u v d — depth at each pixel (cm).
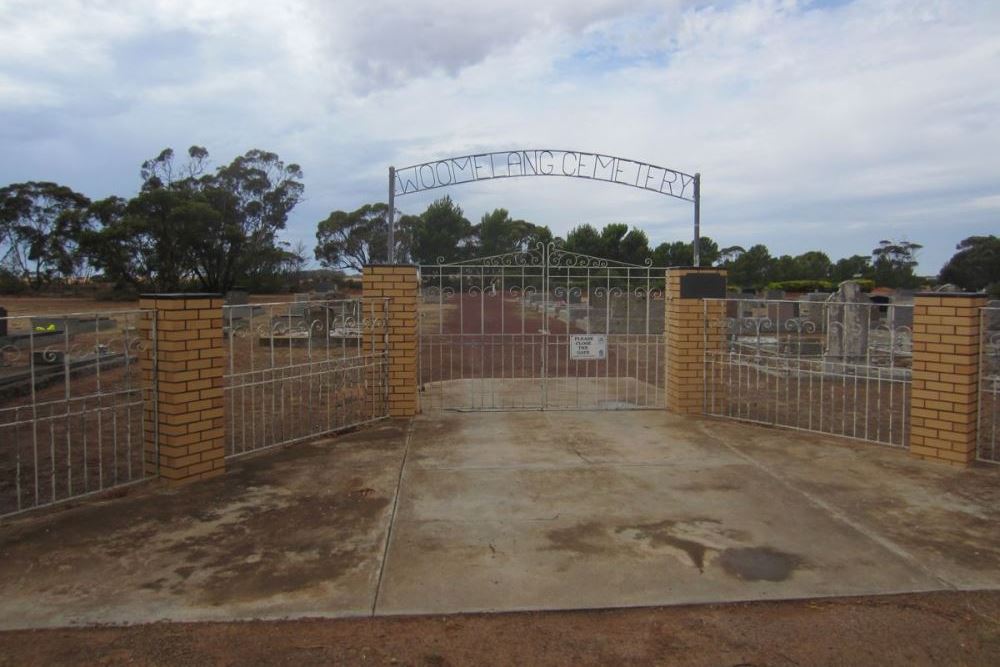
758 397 934
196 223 4225
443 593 342
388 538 412
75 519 439
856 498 484
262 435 686
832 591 345
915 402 583
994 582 354
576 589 347
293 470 550
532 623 316
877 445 629
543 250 806
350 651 292
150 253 4253
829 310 1236
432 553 390
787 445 630
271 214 5166
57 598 335
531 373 1132
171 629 308
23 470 577
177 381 503
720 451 611
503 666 283
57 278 4778
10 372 1034
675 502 477
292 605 329
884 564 376
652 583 354
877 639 303
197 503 471
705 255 4122
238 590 344
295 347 1546
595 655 291
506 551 393
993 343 1048
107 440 696
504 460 583
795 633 308
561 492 499
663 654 292
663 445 632
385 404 745
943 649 295
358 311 787
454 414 764
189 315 510
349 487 508
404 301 739
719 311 756
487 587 349
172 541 405
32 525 429
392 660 286
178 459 509
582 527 430
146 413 522
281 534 418
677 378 760
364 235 5800
